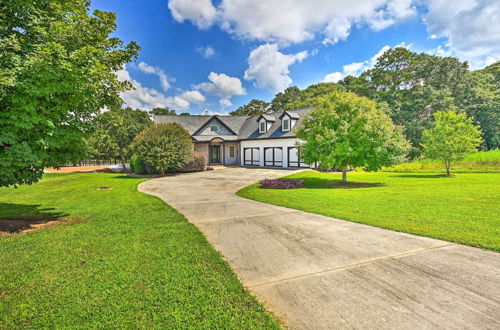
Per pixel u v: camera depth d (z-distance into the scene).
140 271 3.60
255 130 29.89
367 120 12.83
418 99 33.22
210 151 30.94
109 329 2.42
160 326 2.45
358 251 4.29
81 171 25.61
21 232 5.49
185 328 2.42
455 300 2.80
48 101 5.39
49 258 4.06
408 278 3.33
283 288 3.13
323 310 2.67
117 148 26.41
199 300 2.89
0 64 4.86
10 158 5.00
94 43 6.69
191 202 9.03
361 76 41.09
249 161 29.98
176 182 15.51
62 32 5.68
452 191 10.48
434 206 7.69
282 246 4.59
